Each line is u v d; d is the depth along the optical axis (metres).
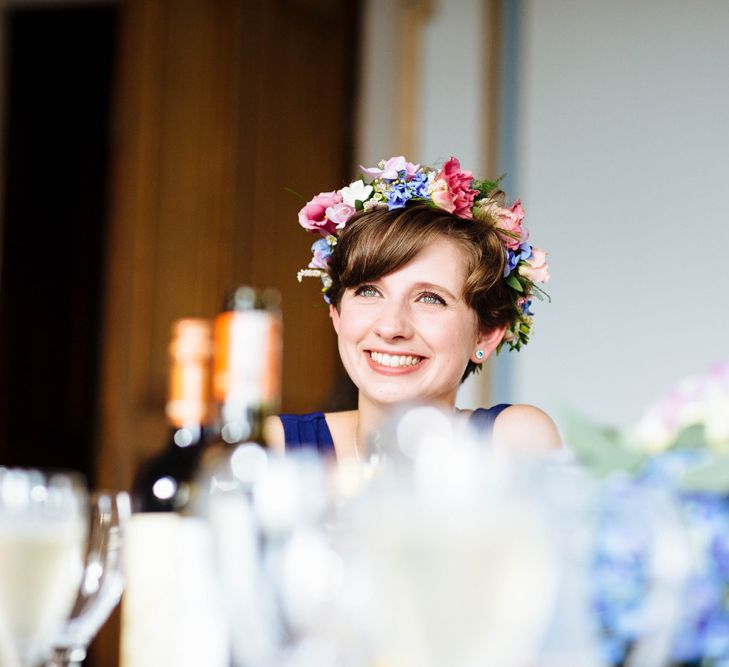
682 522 0.76
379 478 0.73
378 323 2.12
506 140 5.71
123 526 1.10
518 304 2.25
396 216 2.13
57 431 7.14
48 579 0.98
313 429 2.30
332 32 5.60
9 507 0.98
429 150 5.79
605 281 5.52
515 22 5.72
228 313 1.62
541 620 0.71
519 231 2.21
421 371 2.14
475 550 0.70
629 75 5.54
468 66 5.74
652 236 5.46
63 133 7.19
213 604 0.90
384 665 0.71
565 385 5.53
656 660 0.75
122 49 4.98
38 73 7.11
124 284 4.88
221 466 0.81
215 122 5.13
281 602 0.74
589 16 5.60
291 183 5.42
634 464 0.87
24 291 7.17
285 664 0.74
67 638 1.05
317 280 5.51
